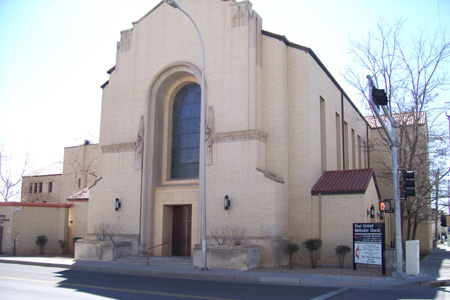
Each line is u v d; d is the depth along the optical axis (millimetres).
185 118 27516
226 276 17719
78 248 25188
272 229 21906
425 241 38938
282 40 24938
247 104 23781
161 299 11641
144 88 27547
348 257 22344
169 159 27250
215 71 25188
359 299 12133
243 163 23219
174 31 27219
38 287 13773
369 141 37062
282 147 23828
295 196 23984
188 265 21938
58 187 48219
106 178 27641
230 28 25219
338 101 31203
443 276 17750
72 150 45938
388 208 17891
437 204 29703
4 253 30750
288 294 13109
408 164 26531
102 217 27234
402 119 26859
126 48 29000
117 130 28078
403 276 16766
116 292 12938
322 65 27078
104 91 31109
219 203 23469
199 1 26641
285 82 24844
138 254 25312
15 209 31109
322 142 27109
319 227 23125
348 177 24234
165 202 25859
